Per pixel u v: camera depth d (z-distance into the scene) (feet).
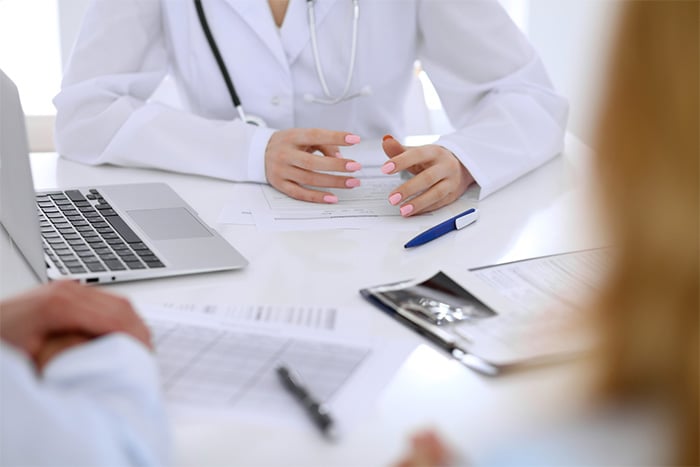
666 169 1.19
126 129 4.46
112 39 4.89
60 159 4.64
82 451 1.91
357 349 2.67
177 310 2.89
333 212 3.96
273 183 4.21
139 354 2.19
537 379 2.49
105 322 2.33
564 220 3.90
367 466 2.12
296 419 2.29
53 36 8.93
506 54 5.00
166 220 3.70
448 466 1.81
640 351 1.26
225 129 4.42
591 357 1.35
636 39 1.21
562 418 1.44
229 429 2.25
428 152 4.12
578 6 8.09
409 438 1.98
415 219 3.90
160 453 2.05
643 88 1.20
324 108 5.21
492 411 2.34
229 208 3.96
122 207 3.83
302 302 3.02
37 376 2.17
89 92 4.69
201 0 4.97
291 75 5.07
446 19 5.07
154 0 5.04
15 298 2.36
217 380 2.46
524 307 2.94
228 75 5.01
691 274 1.20
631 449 1.33
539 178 4.50
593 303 1.34
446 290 3.07
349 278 3.25
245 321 2.83
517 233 3.74
